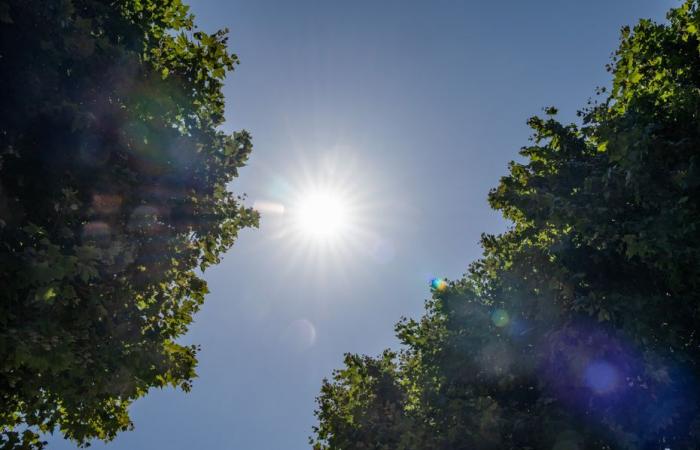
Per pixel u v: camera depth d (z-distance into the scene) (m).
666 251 9.63
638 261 11.58
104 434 12.95
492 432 12.80
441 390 15.55
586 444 12.23
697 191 10.21
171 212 11.84
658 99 11.62
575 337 11.30
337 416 17.94
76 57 8.80
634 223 10.19
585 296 11.36
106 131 9.71
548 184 13.56
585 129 14.16
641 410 11.52
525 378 14.12
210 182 12.47
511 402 14.03
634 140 10.08
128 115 9.91
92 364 9.57
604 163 12.36
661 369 10.07
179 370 13.12
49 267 7.57
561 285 11.69
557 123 14.52
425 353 16.31
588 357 11.05
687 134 10.94
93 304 9.38
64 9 8.17
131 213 10.33
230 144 13.13
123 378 9.99
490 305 15.09
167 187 11.45
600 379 11.69
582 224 10.91
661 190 10.37
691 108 10.92
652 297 10.73
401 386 19.16
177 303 13.80
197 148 12.12
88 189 9.58
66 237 8.96
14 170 9.12
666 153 10.48
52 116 8.59
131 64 9.59
